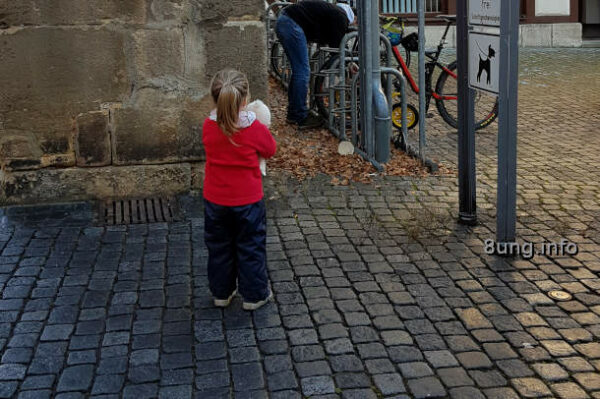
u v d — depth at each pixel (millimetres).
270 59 10906
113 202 6055
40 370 3656
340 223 5652
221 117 3934
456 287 4562
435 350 3836
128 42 5898
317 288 4547
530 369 3652
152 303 4355
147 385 3529
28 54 5773
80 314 4215
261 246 4211
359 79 7246
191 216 5777
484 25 4961
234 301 4398
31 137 5926
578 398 3400
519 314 4207
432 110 9516
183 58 6035
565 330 4020
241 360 3754
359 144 7531
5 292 4461
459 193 5598
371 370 3646
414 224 5609
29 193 5977
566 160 7410
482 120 8453
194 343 3922
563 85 11086
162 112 6074
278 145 7574
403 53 13305
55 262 4906
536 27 15164
